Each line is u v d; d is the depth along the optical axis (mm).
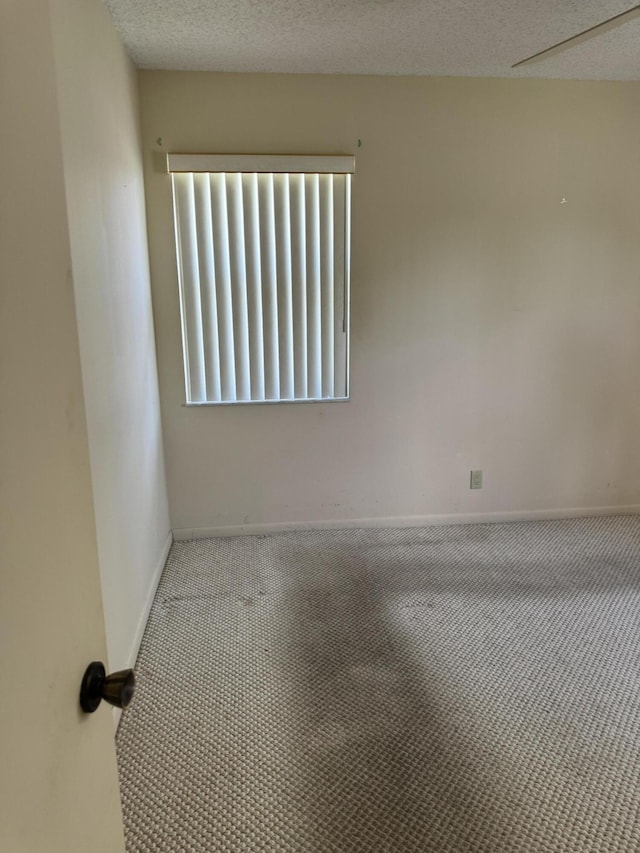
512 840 1500
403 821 1551
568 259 3090
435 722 1887
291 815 1570
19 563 558
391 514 3305
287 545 3096
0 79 541
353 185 2873
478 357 3152
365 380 3104
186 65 2607
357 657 2201
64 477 687
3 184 543
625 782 1668
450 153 2893
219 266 2875
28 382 590
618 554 2994
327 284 2963
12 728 532
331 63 2605
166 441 3049
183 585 2709
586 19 2160
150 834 1515
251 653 2227
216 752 1775
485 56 2535
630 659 2188
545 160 2957
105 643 832
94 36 1865
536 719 1898
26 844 550
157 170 2740
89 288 1729
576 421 3311
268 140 2779
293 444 3141
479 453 3285
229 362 2996
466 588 2672
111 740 848
